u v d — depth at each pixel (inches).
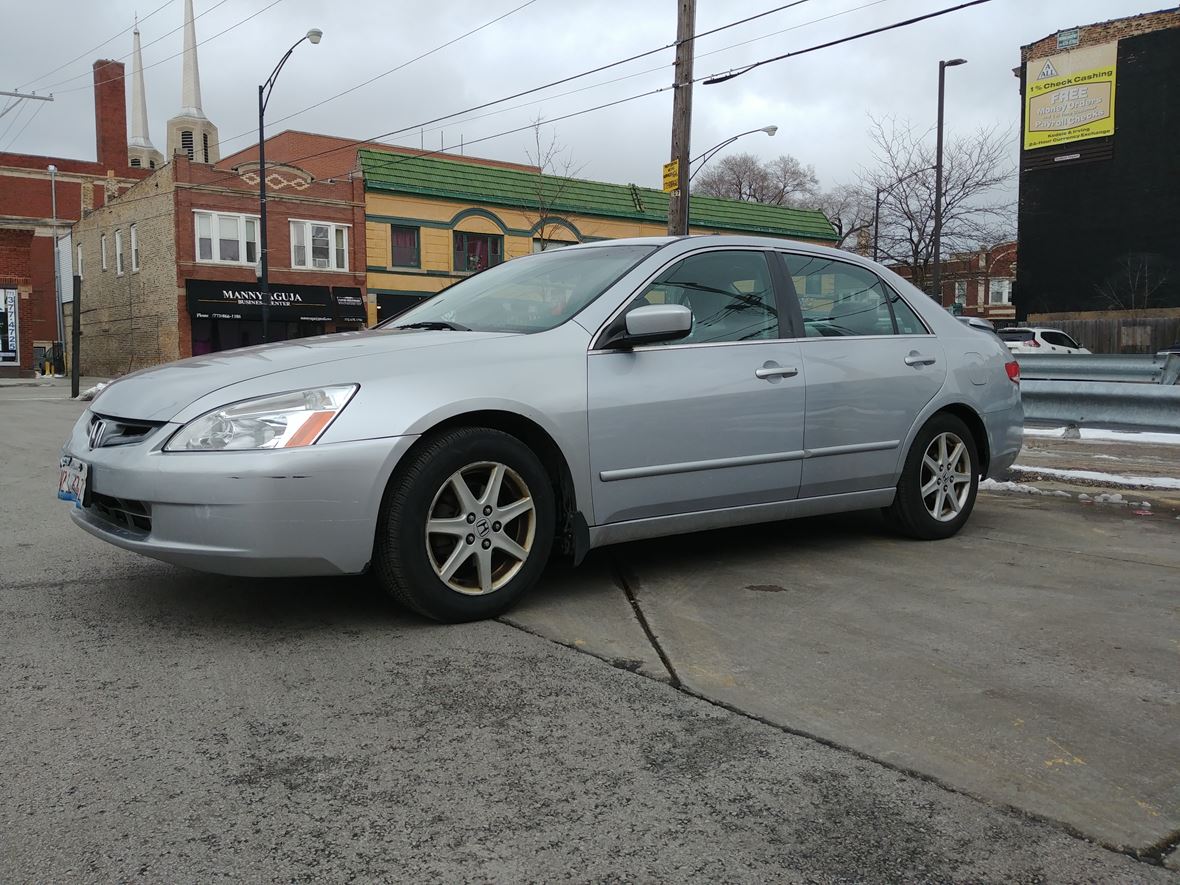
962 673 120.9
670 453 156.0
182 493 123.2
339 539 126.9
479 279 190.9
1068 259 1230.3
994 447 210.8
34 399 842.2
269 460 123.2
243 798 87.7
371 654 126.8
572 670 121.2
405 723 104.7
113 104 2164.1
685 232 608.1
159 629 137.2
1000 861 78.4
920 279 1264.8
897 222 1273.4
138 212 1291.8
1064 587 163.0
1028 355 474.0
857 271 195.8
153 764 94.3
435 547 137.9
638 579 166.9
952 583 165.5
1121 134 1177.4
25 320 1359.5
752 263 177.2
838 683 117.2
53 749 97.4
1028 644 132.3
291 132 1777.8
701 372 160.2
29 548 191.3
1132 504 245.8
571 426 145.3
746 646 131.0
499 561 144.3
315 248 1258.0
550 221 1360.7
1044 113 1240.8
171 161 1174.3
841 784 91.4
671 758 96.6
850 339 185.6
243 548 123.5
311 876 75.4
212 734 101.4
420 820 84.1
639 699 111.9
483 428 138.1
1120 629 139.3
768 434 168.2
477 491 141.2
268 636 134.1
